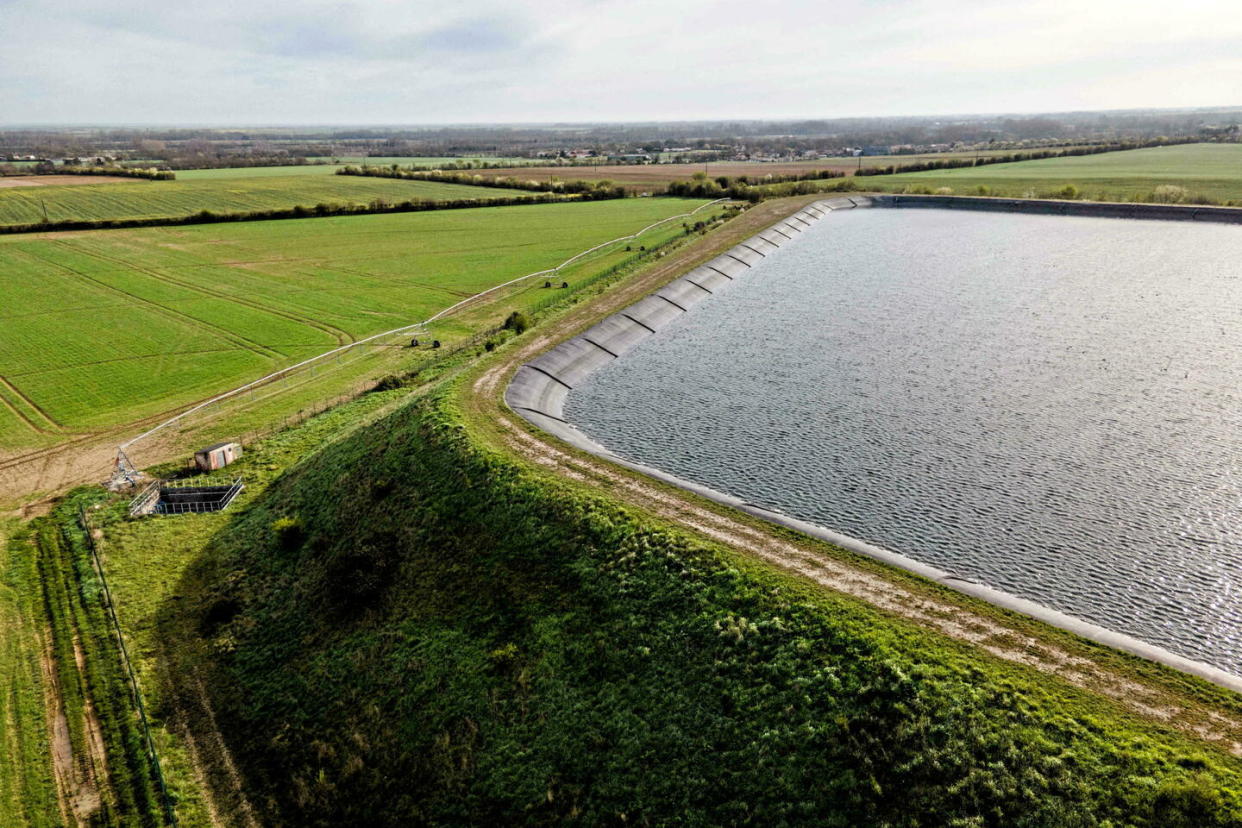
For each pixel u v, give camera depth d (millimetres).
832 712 24250
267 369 65250
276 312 82125
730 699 25766
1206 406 50312
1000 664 25094
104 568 38250
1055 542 35125
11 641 33094
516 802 25062
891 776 22250
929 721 23141
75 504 44031
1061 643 26266
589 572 32031
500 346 62531
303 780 27062
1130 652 25969
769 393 54594
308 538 38906
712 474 41938
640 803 24000
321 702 30047
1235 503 38250
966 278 87312
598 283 84375
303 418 54781
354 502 39969
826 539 33719
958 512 37750
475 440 42312
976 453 44312
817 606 28125
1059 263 93375
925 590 29438
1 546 40000
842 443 45906
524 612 31109
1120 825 19828
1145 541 35125
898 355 62000
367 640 32031
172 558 39344
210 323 78250
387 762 27312
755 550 32250
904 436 46781
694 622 28672
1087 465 42531
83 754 27688
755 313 75625
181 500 44812
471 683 28969
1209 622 29547
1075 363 59031
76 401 58750
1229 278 84000
